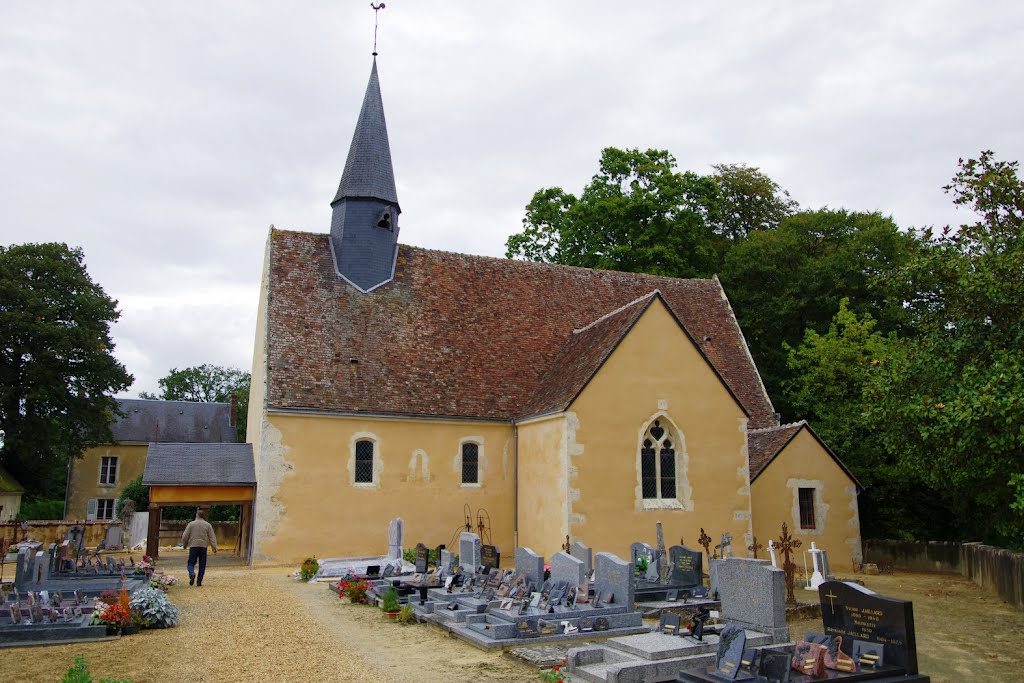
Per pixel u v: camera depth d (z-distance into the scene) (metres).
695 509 21.94
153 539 21.69
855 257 32.56
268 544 21.39
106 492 48.34
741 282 35.94
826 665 8.55
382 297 25.97
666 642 10.56
